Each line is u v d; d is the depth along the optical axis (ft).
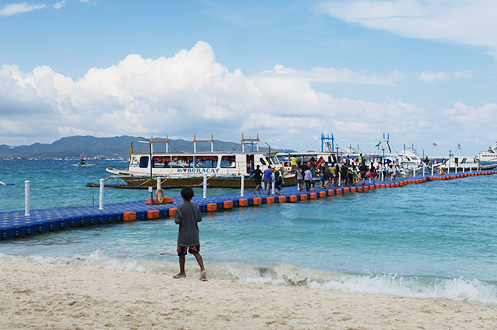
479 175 228.63
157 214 60.29
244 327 17.83
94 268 31.37
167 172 123.34
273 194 88.79
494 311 21.42
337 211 69.46
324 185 106.73
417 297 25.48
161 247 41.01
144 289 24.57
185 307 20.76
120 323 17.71
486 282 28.55
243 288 25.81
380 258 36.24
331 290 26.53
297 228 51.96
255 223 56.18
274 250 39.37
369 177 127.03
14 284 24.86
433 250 39.63
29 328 16.47
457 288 26.94
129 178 123.54
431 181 166.71
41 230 48.55
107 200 95.35
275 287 26.63
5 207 79.61
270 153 122.42
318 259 35.78
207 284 26.61
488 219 61.00
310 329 17.76
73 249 40.06
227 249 39.81
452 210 71.67
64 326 16.93
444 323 18.98
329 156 135.03
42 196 104.27
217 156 122.21
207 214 65.62
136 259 35.58
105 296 22.49
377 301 23.21
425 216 63.98
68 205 83.97
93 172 299.79
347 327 18.11
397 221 58.44
